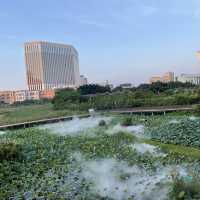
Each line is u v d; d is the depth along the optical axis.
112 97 47.09
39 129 25.06
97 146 14.97
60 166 11.48
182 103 35.88
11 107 62.28
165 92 47.44
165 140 15.94
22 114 43.00
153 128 19.72
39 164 11.77
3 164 11.41
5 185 9.51
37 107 56.44
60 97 53.69
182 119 23.03
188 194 7.69
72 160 12.37
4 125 29.27
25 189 9.15
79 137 18.39
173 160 11.47
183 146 14.55
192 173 9.53
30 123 30.42
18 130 25.98
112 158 12.46
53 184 9.42
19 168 11.21
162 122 22.61
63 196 8.44
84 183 9.41
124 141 16.31
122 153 13.14
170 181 8.98
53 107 51.25
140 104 39.22
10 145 12.95
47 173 10.66
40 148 14.93
